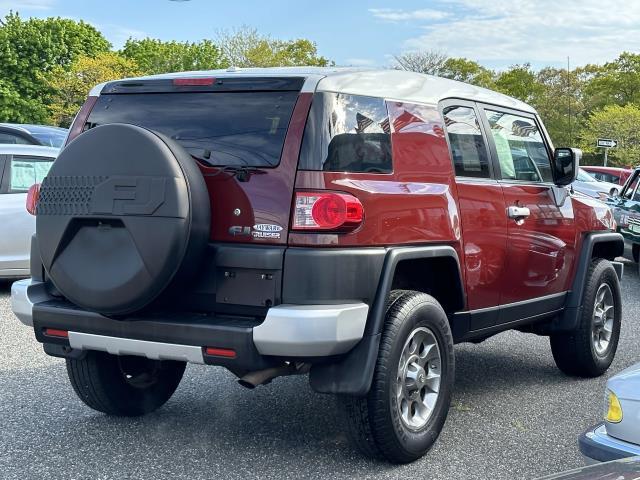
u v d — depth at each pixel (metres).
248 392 5.72
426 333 4.41
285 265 3.82
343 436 4.79
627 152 60.16
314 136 3.93
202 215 3.88
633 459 2.40
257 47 57.47
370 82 4.33
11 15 61.03
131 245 3.83
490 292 5.11
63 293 4.02
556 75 77.56
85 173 3.96
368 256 3.96
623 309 10.01
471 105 5.20
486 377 6.44
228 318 3.94
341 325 3.78
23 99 58.62
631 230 13.16
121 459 4.36
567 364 6.36
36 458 4.35
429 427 4.44
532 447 4.73
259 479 4.11
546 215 5.73
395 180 4.26
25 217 9.39
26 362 6.45
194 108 4.28
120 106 4.54
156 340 3.95
